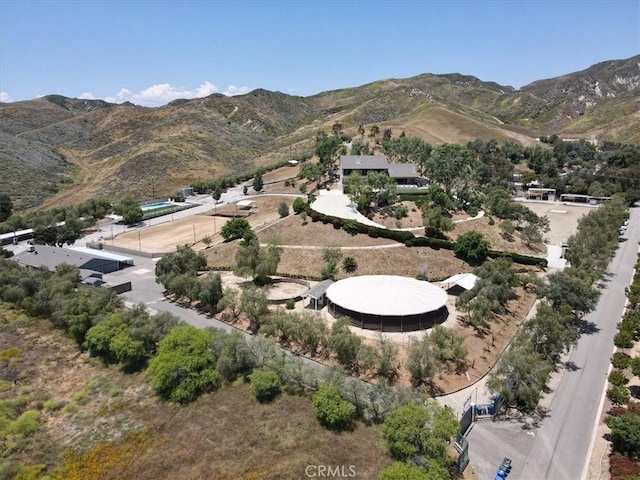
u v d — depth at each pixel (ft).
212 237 407.03
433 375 180.55
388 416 146.61
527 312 260.62
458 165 436.35
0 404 173.58
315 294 252.42
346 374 177.88
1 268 289.94
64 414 169.99
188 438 150.30
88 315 224.33
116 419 164.14
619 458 141.69
